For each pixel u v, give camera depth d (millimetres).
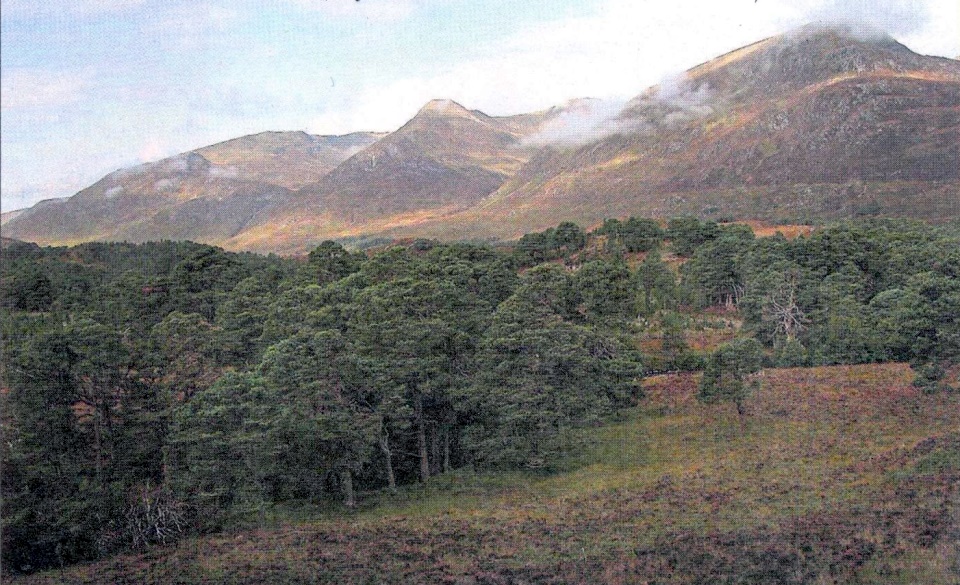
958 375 55219
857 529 33188
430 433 56688
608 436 53656
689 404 58469
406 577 33406
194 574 35438
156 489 44438
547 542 36094
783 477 41188
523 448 49531
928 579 28016
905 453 42312
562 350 51000
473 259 98062
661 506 39062
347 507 46031
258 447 43312
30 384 44656
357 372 47125
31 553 38688
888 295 68938
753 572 30281
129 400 48125
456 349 55375
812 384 59031
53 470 42625
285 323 60750
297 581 33875
